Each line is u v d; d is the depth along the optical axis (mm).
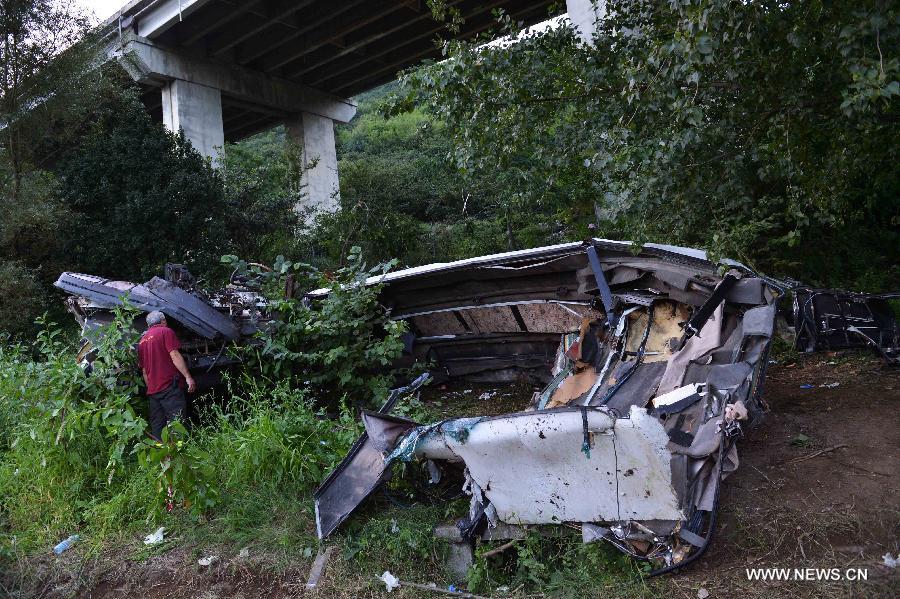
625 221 6121
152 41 20438
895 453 4152
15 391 5625
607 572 3311
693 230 6316
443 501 4133
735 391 3719
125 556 4164
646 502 3182
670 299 5266
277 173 18062
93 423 4684
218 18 19406
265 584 3783
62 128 13789
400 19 19906
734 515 3646
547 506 3426
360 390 6520
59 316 12359
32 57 12719
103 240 12219
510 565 3617
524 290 7043
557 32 6656
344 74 25344
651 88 4789
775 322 4285
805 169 5305
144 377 5641
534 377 7539
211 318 6281
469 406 6949
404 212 18797
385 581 3607
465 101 6336
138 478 4777
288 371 6230
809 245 8727
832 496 3725
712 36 4246
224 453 4859
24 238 12477
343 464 4285
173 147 13516
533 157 6867
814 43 4711
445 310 7629
